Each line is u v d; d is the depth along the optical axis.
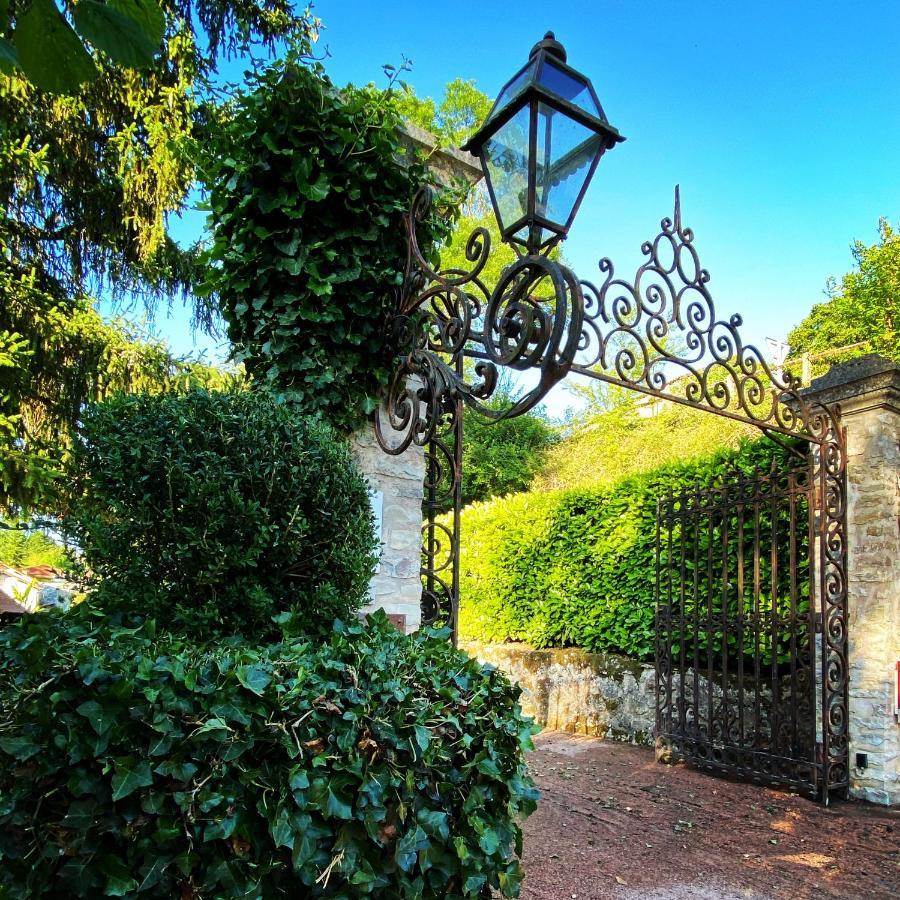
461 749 2.02
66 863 1.61
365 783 1.78
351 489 2.58
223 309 3.48
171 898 1.67
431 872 1.92
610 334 3.42
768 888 3.29
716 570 6.05
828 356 13.09
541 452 14.93
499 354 2.30
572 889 3.24
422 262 2.97
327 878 1.73
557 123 2.17
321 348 3.25
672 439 12.62
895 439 4.93
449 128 12.98
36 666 1.69
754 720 5.29
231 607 2.31
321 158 3.17
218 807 1.69
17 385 5.38
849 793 4.74
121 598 2.19
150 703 1.66
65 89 1.07
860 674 4.80
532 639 8.21
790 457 5.38
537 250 2.18
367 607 3.36
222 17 6.54
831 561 4.88
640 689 6.60
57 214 6.38
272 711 1.77
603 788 4.97
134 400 2.40
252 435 2.37
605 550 7.21
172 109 5.99
